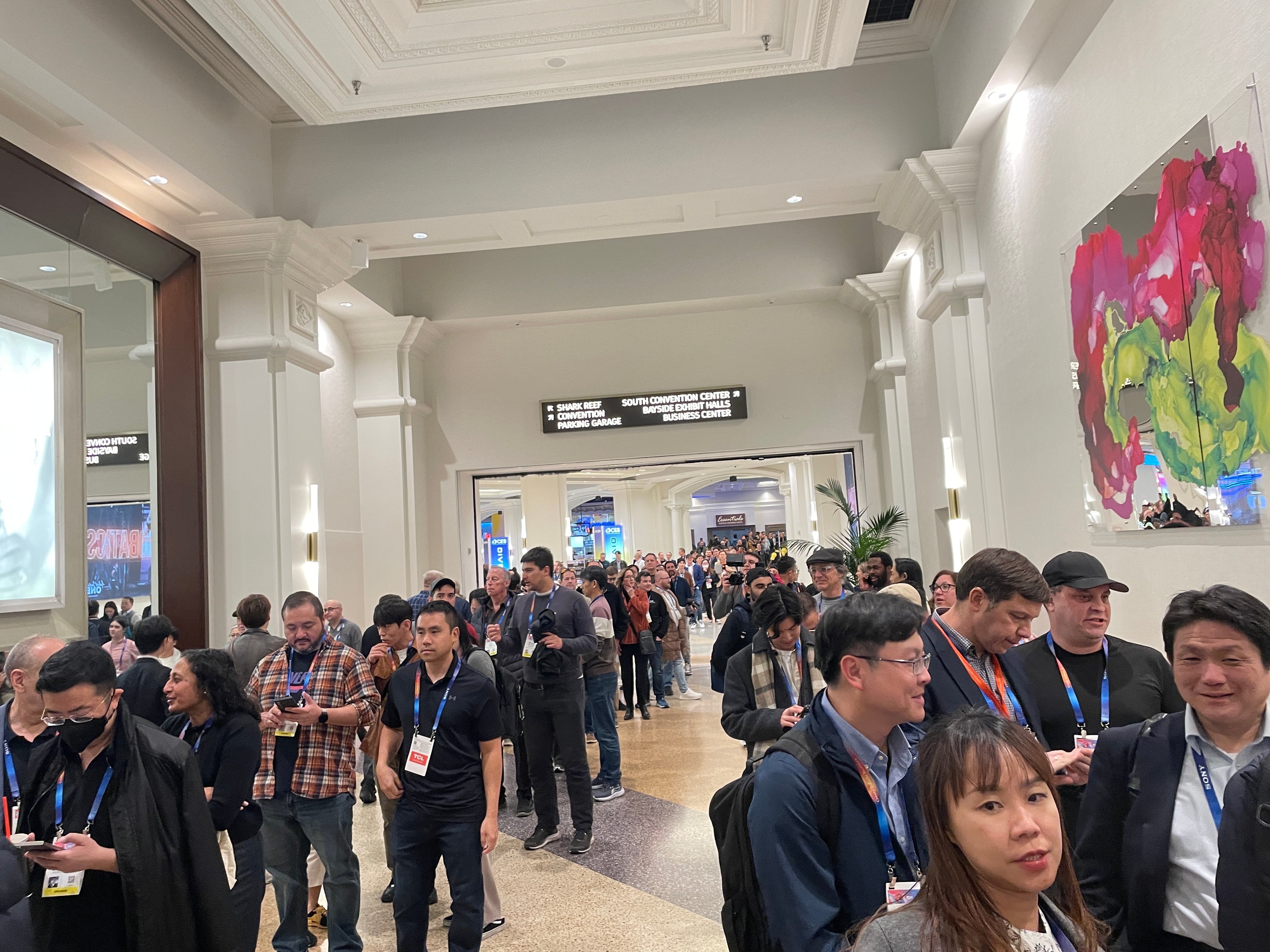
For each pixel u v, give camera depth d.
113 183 6.27
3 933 2.17
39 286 5.58
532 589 5.77
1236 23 3.22
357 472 10.31
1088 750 2.17
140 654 3.93
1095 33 4.42
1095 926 1.31
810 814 1.61
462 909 3.11
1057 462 5.26
